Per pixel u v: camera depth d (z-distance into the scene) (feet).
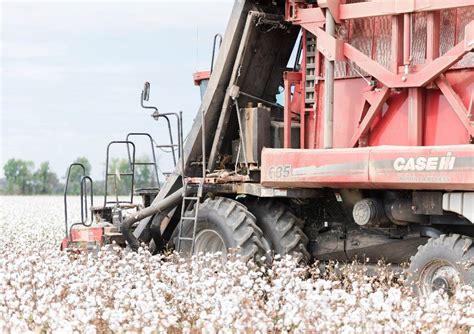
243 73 61.62
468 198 46.85
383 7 51.98
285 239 57.77
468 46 47.70
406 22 51.16
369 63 52.34
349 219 56.90
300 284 41.96
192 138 63.72
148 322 35.78
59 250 64.18
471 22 47.67
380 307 36.58
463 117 49.03
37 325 35.78
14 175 379.76
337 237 57.57
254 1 61.00
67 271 47.34
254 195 58.90
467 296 40.70
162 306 38.40
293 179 53.11
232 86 61.41
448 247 47.67
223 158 63.52
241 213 57.88
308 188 55.16
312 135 57.57
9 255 54.70
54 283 44.60
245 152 60.08
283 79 60.39
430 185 46.88
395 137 52.13
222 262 56.49
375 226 52.75
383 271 50.21
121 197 231.91
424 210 49.49
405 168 47.62
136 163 71.31
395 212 51.78
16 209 183.01
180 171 64.18
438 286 47.62
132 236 65.51
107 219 69.92
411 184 47.55
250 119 60.08
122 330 35.47
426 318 35.91
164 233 66.03
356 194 53.88
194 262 50.26
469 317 38.40
